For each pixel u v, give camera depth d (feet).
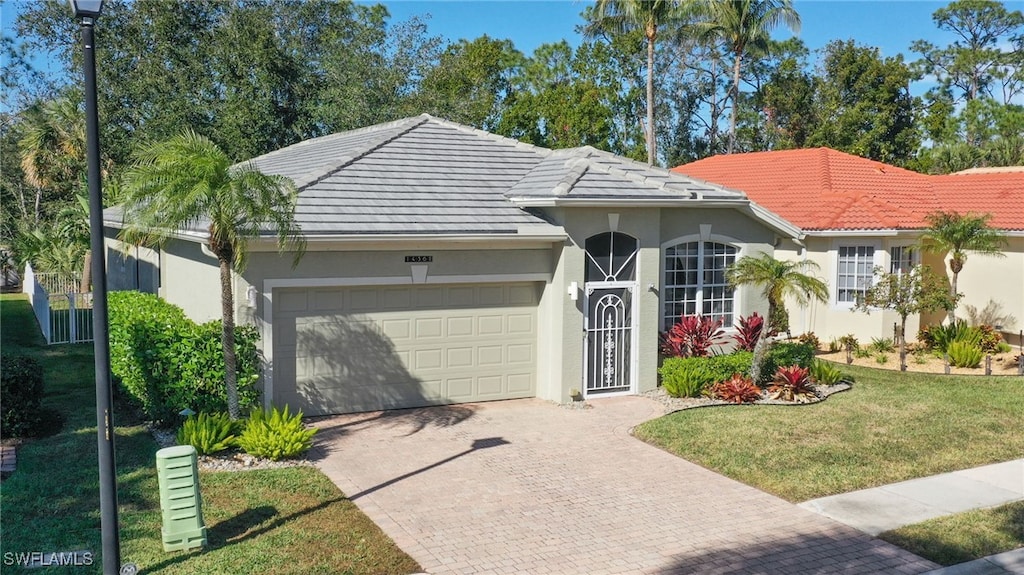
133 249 82.02
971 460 41.27
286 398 46.03
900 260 74.95
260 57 111.96
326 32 136.36
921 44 204.95
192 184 35.55
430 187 52.75
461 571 27.81
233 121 108.99
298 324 46.14
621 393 53.78
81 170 106.11
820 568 28.76
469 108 142.92
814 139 158.30
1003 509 34.73
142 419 44.88
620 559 29.09
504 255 50.62
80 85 108.88
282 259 44.88
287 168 62.64
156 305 53.52
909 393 55.52
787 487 36.94
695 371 53.16
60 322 73.10
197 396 41.55
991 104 144.66
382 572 27.50
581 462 40.14
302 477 36.35
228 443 38.81
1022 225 73.67
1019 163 128.47
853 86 163.12
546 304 52.08
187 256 55.42
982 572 28.71
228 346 39.40
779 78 173.17
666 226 56.80
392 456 40.24
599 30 131.44
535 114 151.43
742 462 40.16
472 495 35.22
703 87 186.60
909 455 41.81
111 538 25.18
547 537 30.91
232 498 33.53
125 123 109.81
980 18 201.57
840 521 33.24
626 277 53.52
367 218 46.75
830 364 59.88
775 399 53.06
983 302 77.25
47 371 57.98
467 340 50.93
